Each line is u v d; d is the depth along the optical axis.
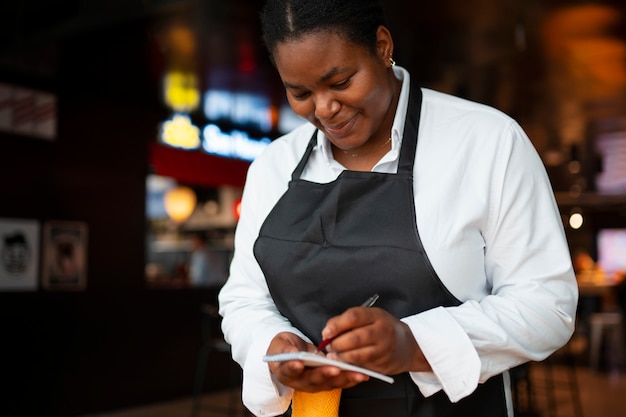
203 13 3.71
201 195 9.73
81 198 5.55
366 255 1.05
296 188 1.16
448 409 1.06
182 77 5.24
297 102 1.07
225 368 6.73
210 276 7.10
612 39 4.44
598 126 7.32
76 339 5.45
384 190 1.07
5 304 5.02
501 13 3.99
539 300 1.01
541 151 8.98
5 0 4.10
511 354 0.99
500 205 1.05
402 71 1.19
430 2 3.80
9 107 5.05
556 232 1.06
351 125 1.05
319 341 1.10
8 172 5.07
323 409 1.05
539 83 5.57
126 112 5.90
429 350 0.95
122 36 4.23
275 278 1.12
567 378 7.52
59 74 5.28
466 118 1.11
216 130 6.74
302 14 0.98
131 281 5.89
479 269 1.06
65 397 5.34
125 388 5.78
